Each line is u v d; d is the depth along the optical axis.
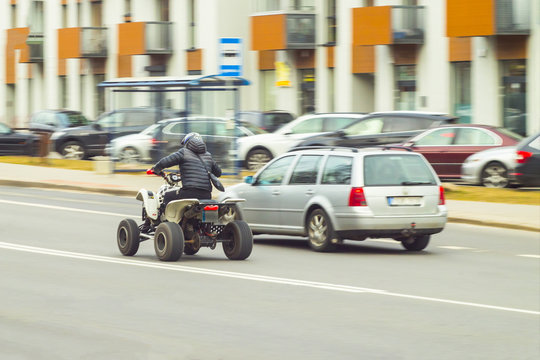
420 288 17.89
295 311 15.20
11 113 92.06
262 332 13.51
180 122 42.69
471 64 55.34
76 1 82.00
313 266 20.84
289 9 66.00
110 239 25.16
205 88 41.75
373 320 14.56
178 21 73.00
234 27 70.62
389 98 60.03
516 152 36.22
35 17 87.25
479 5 53.19
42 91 88.00
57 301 15.77
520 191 36.75
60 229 27.23
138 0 75.62
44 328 13.62
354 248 24.89
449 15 54.28
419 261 22.14
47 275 18.64
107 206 34.56
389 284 18.31
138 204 35.69
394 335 13.50
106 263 20.52
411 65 58.94
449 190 36.94
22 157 55.16
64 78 84.81
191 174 21.36
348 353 12.33
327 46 64.00
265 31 66.38
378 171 23.27
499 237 27.83
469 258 22.92
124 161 45.06
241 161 47.03
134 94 44.03
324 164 24.05
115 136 44.88
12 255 21.59
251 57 69.88
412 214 23.23
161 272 19.28
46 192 40.06
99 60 79.69
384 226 23.02
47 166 50.56
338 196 23.31
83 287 17.23
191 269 19.81
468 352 12.55
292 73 66.69
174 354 12.15
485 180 38.38
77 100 82.50
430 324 14.36
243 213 26.02
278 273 19.55
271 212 25.11
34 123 60.19
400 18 58.16
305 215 24.11
